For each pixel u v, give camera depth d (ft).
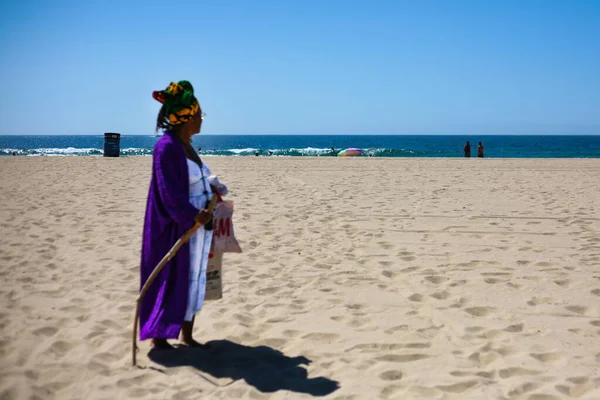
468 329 14.60
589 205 37.70
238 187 48.06
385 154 185.37
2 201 36.99
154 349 12.82
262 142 510.58
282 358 12.64
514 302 16.98
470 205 37.37
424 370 12.04
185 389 10.90
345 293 17.79
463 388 11.21
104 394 10.68
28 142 532.32
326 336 14.07
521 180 56.75
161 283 12.19
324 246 24.49
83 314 15.35
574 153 197.57
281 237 26.25
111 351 12.73
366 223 30.19
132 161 84.69
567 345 13.60
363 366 12.19
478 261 21.98
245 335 13.98
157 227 12.22
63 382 11.13
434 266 21.20
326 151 202.59
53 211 33.24
